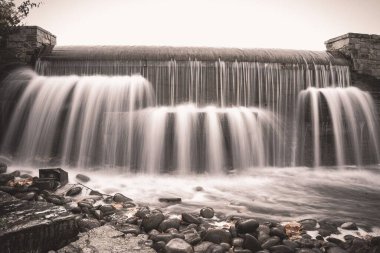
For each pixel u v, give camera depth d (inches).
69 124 390.3
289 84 472.1
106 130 378.9
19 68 437.7
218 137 371.6
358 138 449.4
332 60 491.5
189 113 370.9
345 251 169.3
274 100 469.4
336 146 441.1
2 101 404.8
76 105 395.9
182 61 453.1
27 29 456.1
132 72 448.8
